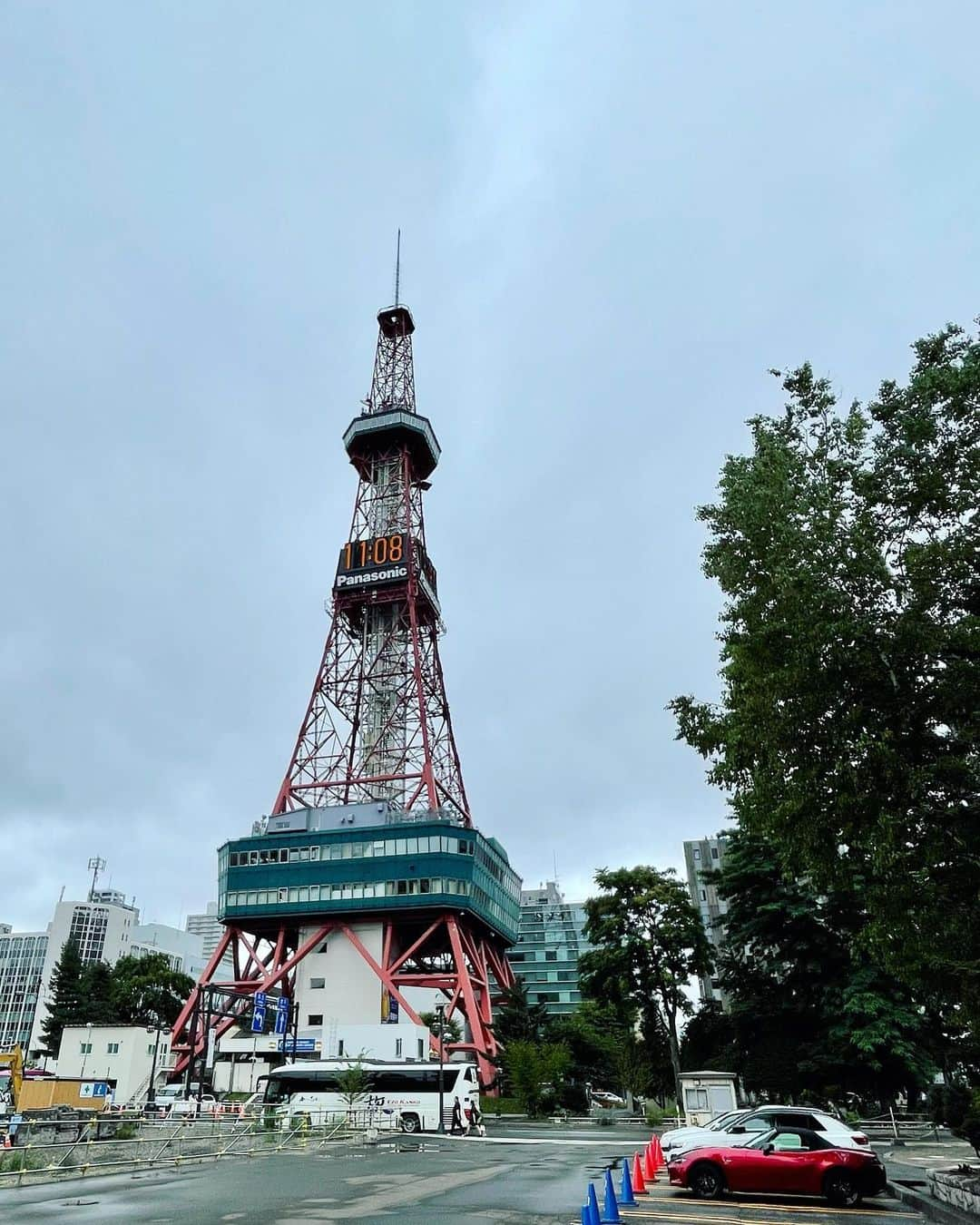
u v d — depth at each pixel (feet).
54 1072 341.62
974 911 61.77
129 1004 413.80
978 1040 70.08
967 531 66.39
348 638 397.80
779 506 70.28
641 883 237.04
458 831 332.60
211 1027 325.62
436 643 404.98
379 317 486.79
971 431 66.90
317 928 339.77
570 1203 77.51
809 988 183.01
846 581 67.72
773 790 70.64
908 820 62.85
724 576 76.59
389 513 426.92
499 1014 323.37
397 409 437.99
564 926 654.94
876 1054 167.73
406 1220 67.15
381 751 374.02
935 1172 77.10
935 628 64.39
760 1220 66.69
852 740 65.62
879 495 69.36
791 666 67.77
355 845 337.93
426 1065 212.43
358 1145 159.94
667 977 226.79
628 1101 369.71
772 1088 180.24
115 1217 71.05
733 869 195.52
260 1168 116.57
